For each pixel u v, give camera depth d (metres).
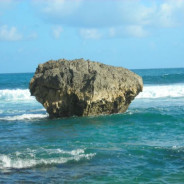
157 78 77.19
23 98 44.41
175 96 41.81
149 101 37.66
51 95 27.00
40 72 28.72
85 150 15.96
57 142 18.06
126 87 26.94
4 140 19.03
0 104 39.06
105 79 26.58
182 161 14.09
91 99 25.64
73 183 11.77
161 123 22.92
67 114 27.34
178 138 18.44
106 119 25.17
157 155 15.02
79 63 27.77
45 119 26.86
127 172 12.85
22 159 14.59
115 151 15.75
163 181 11.84
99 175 12.55
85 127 22.53
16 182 11.87
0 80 112.31
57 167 13.53
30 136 20.05
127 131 20.75
